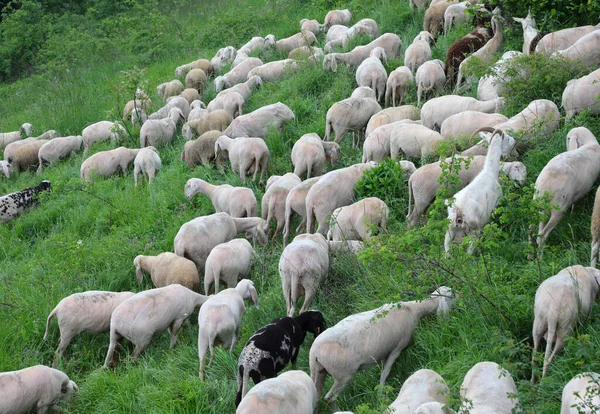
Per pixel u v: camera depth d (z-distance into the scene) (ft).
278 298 31.19
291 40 67.10
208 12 96.02
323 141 41.29
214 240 34.91
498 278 25.90
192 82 63.87
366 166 35.50
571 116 33.71
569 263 26.53
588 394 18.17
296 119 48.80
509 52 40.34
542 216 24.72
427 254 27.35
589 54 37.93
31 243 44.55
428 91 45.03
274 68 58.90
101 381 28.19
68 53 93.61
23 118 73.67
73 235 42.57
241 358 24.97
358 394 24.50
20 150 57.31
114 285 36.04
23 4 106.93
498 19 45.91
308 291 28.99
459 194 28.30
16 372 26.40
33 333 32.58
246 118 46.70
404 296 24.77
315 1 79.15
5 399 25.66
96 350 32.04
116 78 81.10
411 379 20.90
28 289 36.19
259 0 92.79
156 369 28.53
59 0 114.32
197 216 40.63
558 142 32.76
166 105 57.16
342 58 53.72
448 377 22.98
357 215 31.73
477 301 24.88
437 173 31.81
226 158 45.16
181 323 30.42
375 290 28.32
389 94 46.68
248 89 56.34
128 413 26.48
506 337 22.57
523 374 21.94
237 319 28.30
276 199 36.27
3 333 32.14
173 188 44.06
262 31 78.74
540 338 22.68
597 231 25.64
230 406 25.58
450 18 54.85
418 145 36.45
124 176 50.01
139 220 41.83
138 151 50.11
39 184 49.80
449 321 25.13
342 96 49.80
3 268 40.27
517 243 28.94
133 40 91.81
